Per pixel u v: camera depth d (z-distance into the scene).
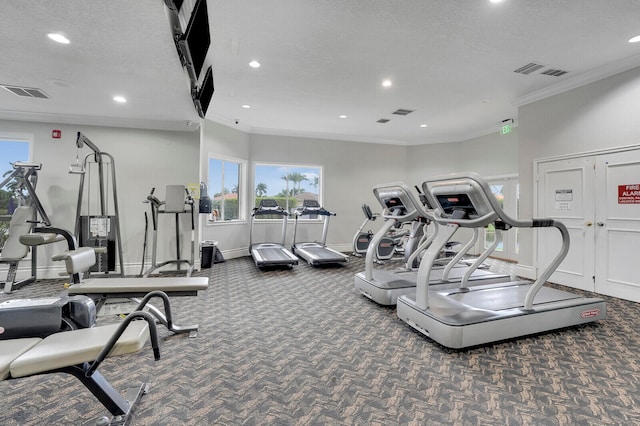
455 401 1.93
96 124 5.19
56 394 1.99
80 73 3.36
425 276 2.86
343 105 5.71
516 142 6.73
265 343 2.72
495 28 3.25
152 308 3.04
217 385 2.08
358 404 1.89
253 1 2.82
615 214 4.14
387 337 2.86
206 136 6.30
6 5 2.19
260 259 5.71
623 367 2.34
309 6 2.89
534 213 5.11
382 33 3.34
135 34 2.57
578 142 4.52
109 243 4.91
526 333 2.77
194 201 5.53
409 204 3.51
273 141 7.72
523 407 1.87
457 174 2.54
